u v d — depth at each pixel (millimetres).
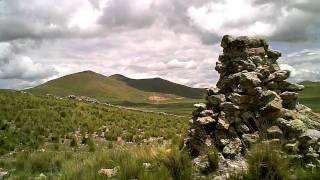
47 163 17688
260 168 11539
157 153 14094
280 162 11531
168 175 12242
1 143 22750
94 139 28297
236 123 13891
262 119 13867
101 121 34812
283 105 14547
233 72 15414
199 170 12859
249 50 15320
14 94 44125
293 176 11453
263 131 13359
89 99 67688
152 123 38719
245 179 11547
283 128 13359
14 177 15156
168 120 42875
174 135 30656
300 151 12805
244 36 15484
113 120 36750
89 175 13055
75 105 42500
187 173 12352
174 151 13477
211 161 12789
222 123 13695
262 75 14688
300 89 14859
